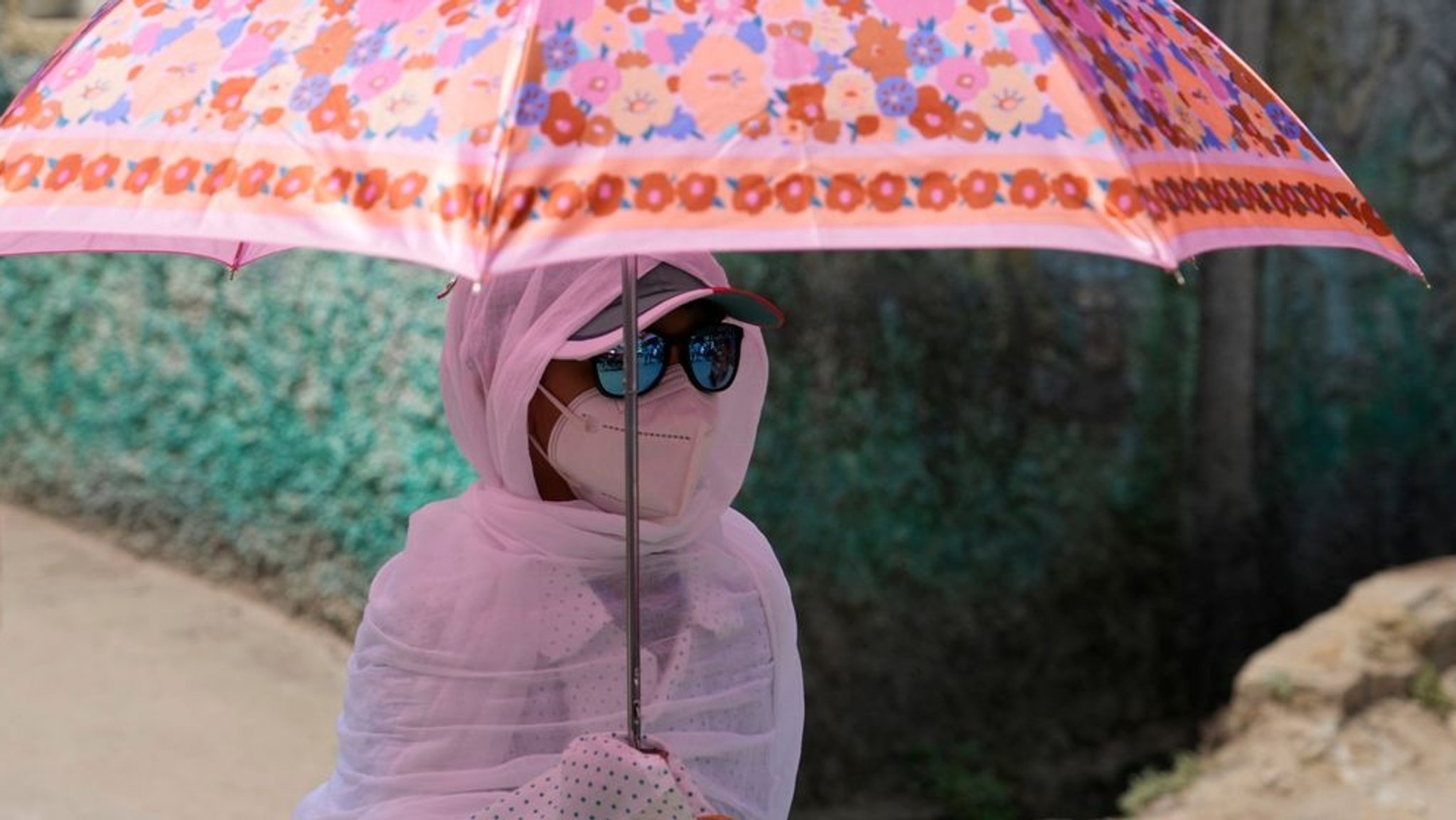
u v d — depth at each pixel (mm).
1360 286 7895
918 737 7172
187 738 6039
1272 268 7793
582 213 1408
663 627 2236
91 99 1698
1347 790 5824
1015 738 7344
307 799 2303
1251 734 6215
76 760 5727
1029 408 7348
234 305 7254
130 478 7609
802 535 6852
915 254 7070
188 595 7270
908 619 7117
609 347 2104
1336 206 1927
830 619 6945
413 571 2211
